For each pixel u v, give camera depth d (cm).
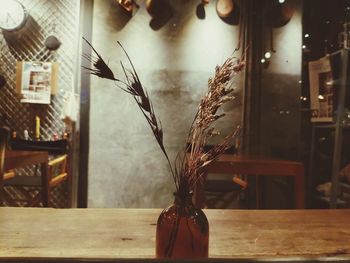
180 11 450
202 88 452
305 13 450
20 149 341
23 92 428
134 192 443
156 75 449
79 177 435
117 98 440
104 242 118
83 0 435
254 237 127
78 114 424
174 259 54
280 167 286
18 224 136
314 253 113
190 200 93
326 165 414
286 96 453
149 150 445
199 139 93
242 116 448
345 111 347
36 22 433
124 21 443
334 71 358
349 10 386
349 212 167
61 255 106
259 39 452
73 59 430
